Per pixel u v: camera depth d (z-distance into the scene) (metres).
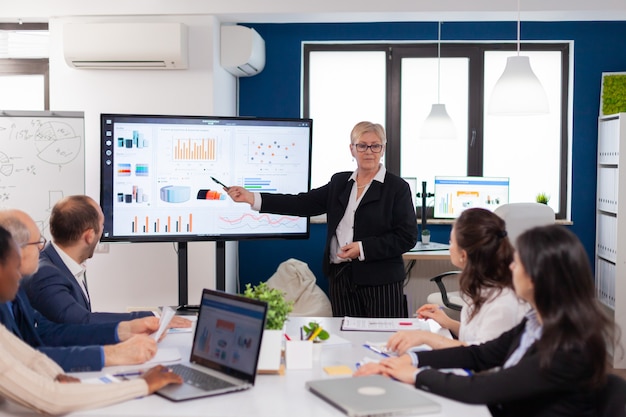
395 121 5.88
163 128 4.03
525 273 1.84
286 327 2.89
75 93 4.99
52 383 1.84
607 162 5.41
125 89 4.98
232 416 1.81
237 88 5.84
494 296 2.42
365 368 2.18
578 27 5.66
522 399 1.92
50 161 4.71
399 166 5.91
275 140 4.17
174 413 1.83
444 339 2.45
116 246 5.04
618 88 5.57
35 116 4.69
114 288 5.07
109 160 3.98
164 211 4.06
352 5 4.97
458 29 5.72
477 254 2.41
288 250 5.89
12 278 1.86
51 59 4.99
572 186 5.75
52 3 4.91
